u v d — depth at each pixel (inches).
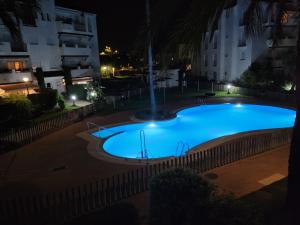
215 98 1186.6
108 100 1127.6
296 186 224.7
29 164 491.8
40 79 1110.4
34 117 848.3
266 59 1264.8
